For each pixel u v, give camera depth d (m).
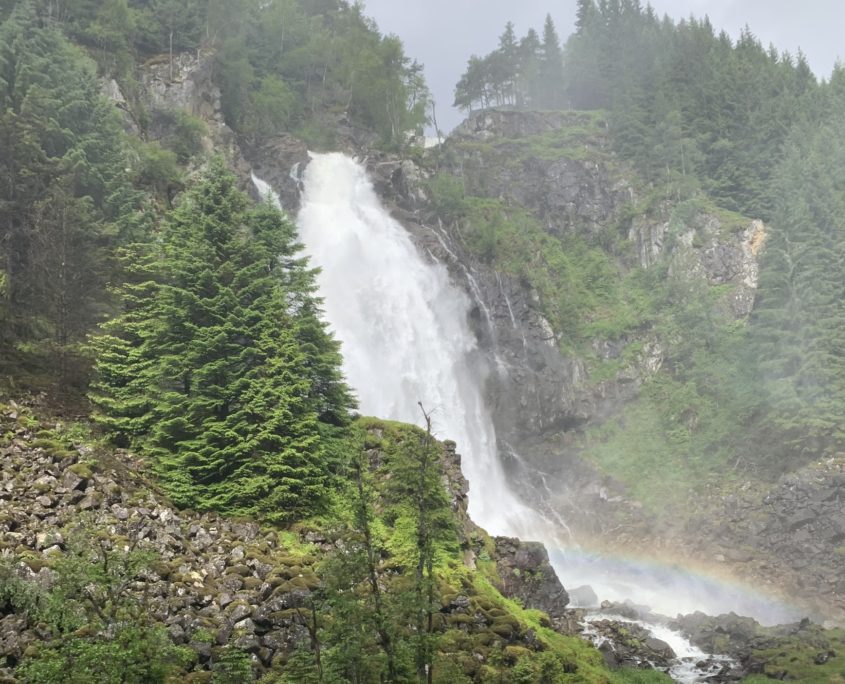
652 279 102.56
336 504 36.50
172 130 79.75
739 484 79.19
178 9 92.88
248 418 38.31
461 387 85.00
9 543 27.59
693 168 112.75
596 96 144.00
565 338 96.50
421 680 25.64
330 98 114.56
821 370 80.94
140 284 43.53
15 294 41.91
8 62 59.84
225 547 32.44
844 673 40.72
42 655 22.02
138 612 25.00
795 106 117.50
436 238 94.88
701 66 126.56
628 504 81.12
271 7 116.62
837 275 89.38
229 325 39.91
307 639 28.08
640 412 91.31
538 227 109.94
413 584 27.19
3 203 44.31
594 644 43.19
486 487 80.69
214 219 43.56
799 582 65.75
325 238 85.31
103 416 37.56
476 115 131.00
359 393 75.62
